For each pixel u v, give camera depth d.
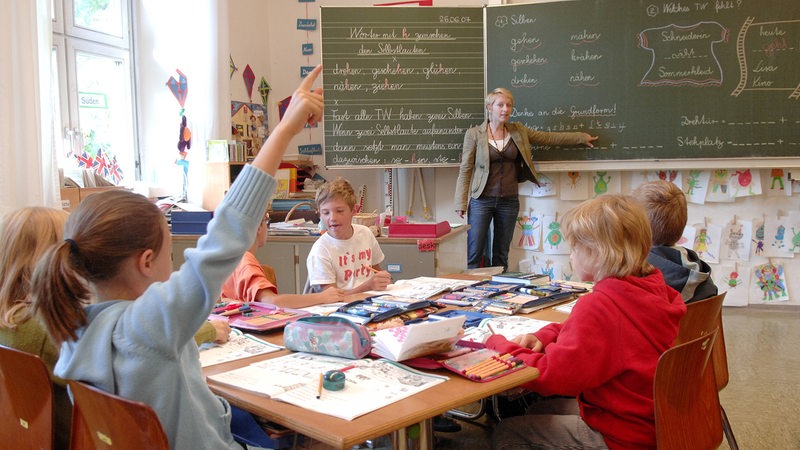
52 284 1.09
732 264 4.75
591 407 1.56
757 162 4.50
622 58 4.67
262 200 1.16
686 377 1.46
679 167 4.64
